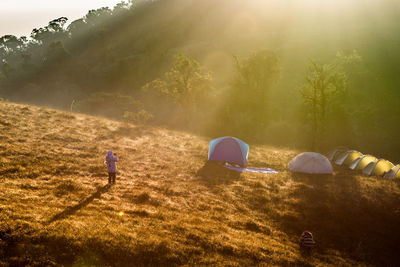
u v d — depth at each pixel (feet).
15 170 42.34
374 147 149.07
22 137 58.59
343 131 160.35
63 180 41.75
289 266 28.45
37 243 23.04
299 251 33.50
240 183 54.85
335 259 34.14
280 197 50.52
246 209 43.83
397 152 144.36
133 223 30.76
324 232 41.45
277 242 34.58
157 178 51.44
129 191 41.93
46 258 21.47
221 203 44.14
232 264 25.86
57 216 28.43
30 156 49.49
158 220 32.99
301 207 47.78
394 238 42.50
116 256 23.61
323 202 50.60
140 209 35.19
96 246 24.07
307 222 43.37
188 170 59.36
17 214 26.58
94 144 64.69
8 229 23.50
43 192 35.88
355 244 39.55
